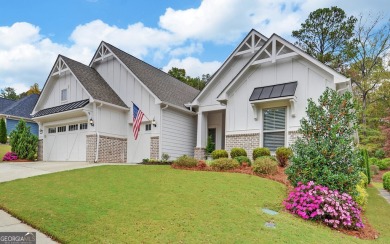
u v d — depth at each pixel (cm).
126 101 1822
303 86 1309
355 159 820
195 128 1997
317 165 820
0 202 685
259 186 884
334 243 573
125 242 471
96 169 1147
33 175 1088
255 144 1394
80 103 1711
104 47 1941
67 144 1834
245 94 1462
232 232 539
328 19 2856
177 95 1964
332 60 2841
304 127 919
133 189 798
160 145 1652
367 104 2941
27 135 1916
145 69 2047
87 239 476
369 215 877
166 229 533
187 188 818
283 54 1347
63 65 1891
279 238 537
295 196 771
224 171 1107
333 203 722
